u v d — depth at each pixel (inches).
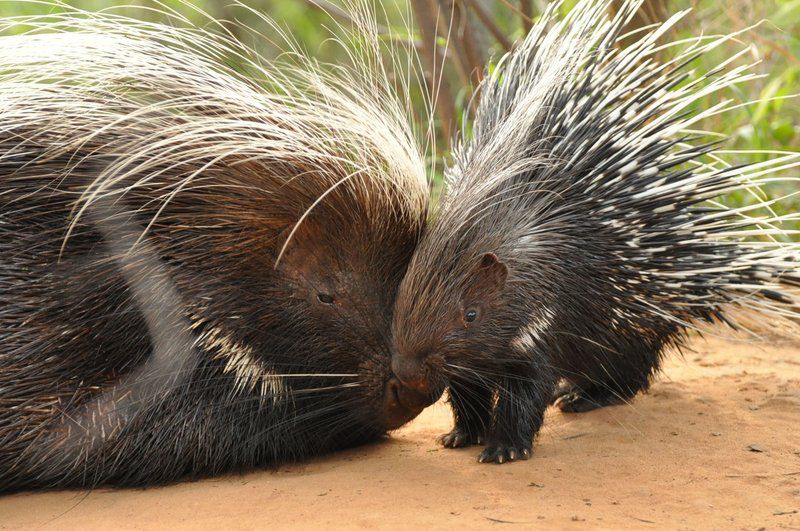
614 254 253.9
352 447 263.3
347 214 243.8
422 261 229.9
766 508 197.9
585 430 263.7
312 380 245.0
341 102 266.5
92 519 207.0
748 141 451.8
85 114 244.8
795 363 332.8
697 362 339.0
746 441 247.3
